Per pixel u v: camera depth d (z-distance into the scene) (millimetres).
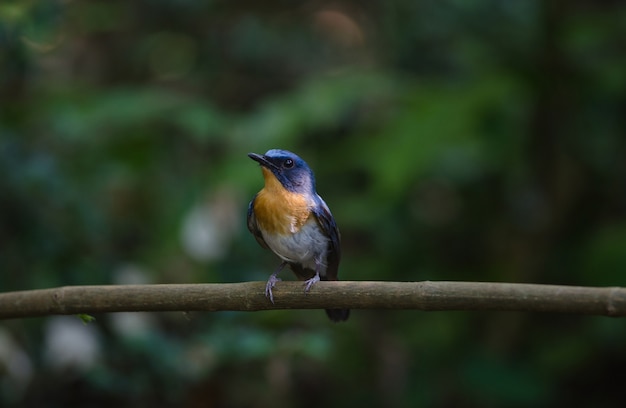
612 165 12320
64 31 15344
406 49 14781
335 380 11867
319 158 13133
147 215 11672
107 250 10469
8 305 6297
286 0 16781
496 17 13180
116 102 11695
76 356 9477
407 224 13000
